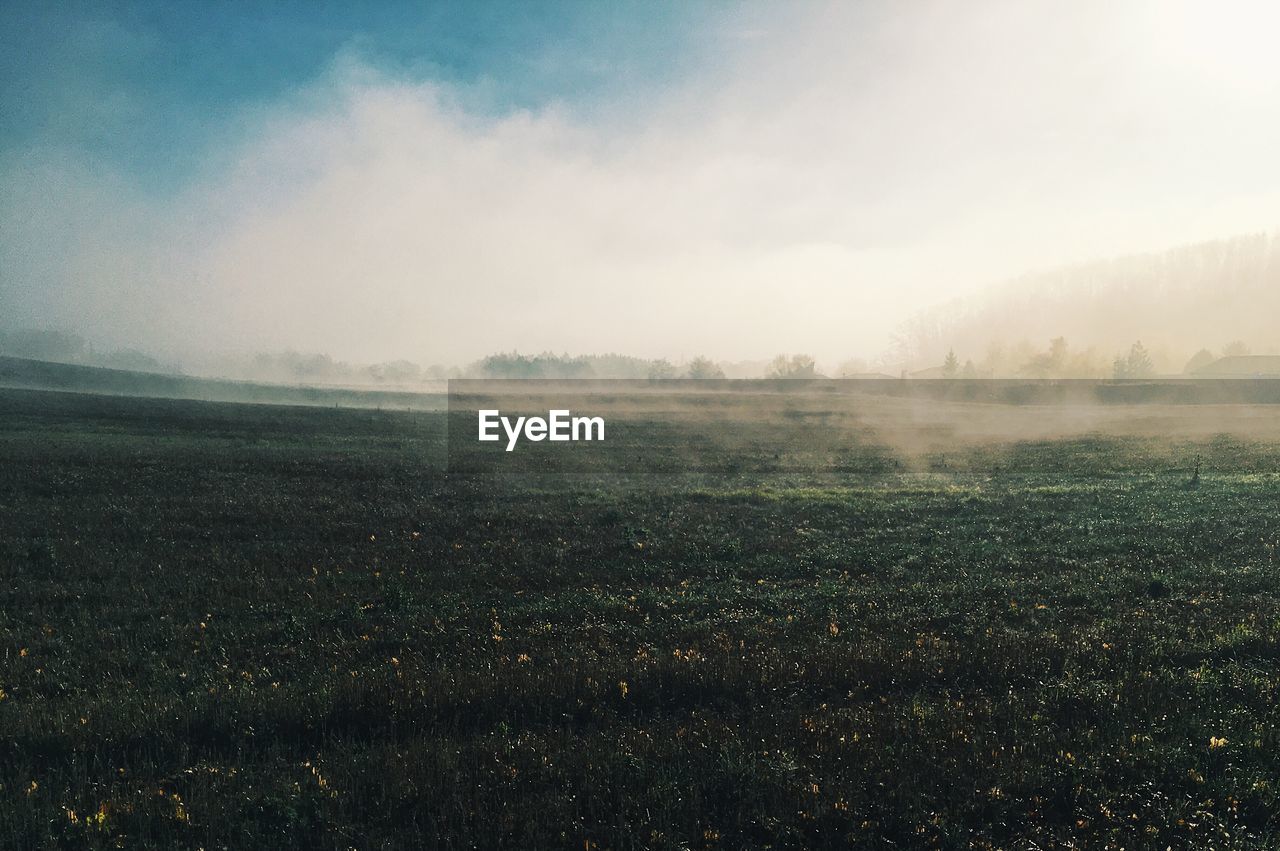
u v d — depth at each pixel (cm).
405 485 3158
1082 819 627
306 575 1648
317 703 850
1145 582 1484
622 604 1405
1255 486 2845
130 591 1488
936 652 1032
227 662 1098
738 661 994
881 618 1282
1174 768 694
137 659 1102
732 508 2656
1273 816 626
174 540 1969
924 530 2197
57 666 1069
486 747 737
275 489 2894
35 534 1972
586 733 795
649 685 910
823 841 600
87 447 3825
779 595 1469
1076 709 828
